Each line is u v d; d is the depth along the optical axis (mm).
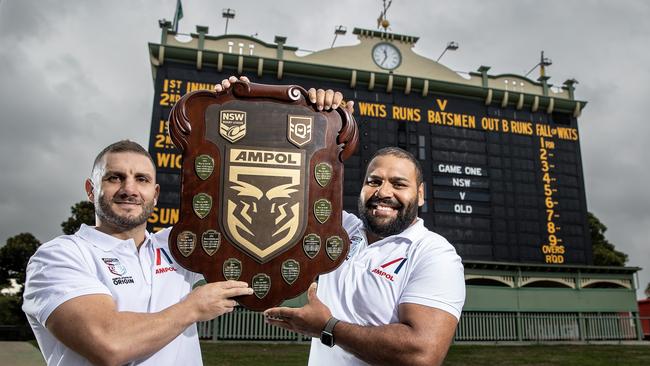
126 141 2373
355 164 14648
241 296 2244
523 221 15656
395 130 15375
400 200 2465
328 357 2439
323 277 2605
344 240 2355
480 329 15695
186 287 2432
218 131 2336
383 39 17000
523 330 15930
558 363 10422
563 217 16109
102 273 2191
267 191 2330
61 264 2100
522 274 15977
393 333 2074
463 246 14891
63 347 2078
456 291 2262
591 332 16500
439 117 15883
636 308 17156
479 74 17438
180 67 14312
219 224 2281
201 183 2293
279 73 15070
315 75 15391
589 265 16047
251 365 9188
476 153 15844
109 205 2260
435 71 17078
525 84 17719
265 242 2291
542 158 16453
